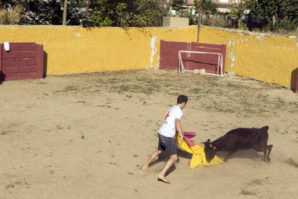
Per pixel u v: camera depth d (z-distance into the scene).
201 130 10.41
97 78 18.17
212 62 21.17
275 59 18.38
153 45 21.80
